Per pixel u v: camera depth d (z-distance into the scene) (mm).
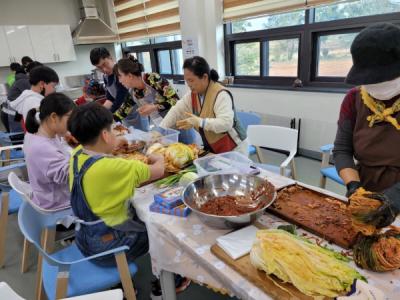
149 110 2164
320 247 803
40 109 1541
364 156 1087
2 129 4988
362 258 764
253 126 2258
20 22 5266
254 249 789
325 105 2957
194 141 2062
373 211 748
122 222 1263
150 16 4844
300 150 3416
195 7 3766
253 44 3686
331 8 2850
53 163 1524
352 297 660
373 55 800
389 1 2451
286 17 3229
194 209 1038
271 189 1104
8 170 2184
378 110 994
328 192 1144
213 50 3951
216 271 831
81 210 1237
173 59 4980
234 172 1284
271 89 3408
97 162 1159
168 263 1097
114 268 1264
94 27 5605
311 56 3125
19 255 2117
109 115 1192
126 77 2162
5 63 5094
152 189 1377
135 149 1809
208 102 1717
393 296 682
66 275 1086
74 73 6117
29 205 1290
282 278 718
